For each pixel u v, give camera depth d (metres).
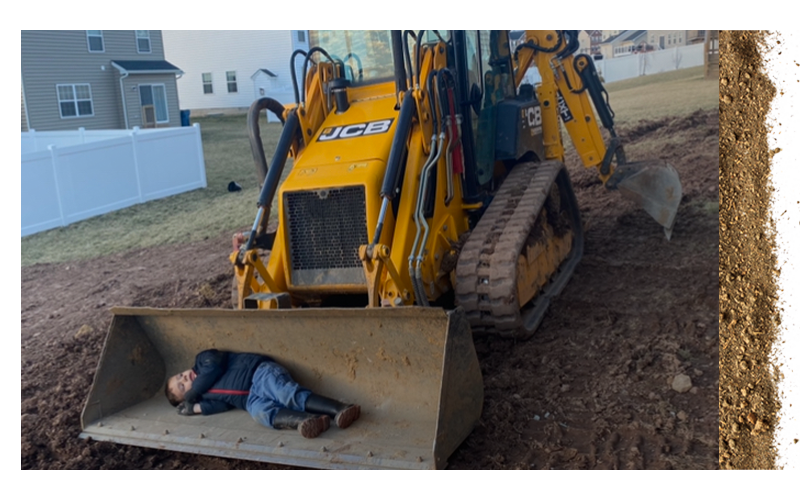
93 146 13.43
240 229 11.30
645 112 14.36
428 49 5.34
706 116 13.05
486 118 6.24
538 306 6.00
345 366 4.58
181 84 34.41
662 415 4.32
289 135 5.37
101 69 25.94
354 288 4.98
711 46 17.80
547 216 6.61
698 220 8.07
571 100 7.61
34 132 18.42
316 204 5.03
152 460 4.59
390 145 5.09
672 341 5.28
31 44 23.66
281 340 4.71
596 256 7.33
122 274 9.71
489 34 6.57
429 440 4.02
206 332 4.95
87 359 6.67
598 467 3.88
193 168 15.34
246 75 32.84
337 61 5.76
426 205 5.12
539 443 4.19
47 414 5.43
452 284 5.48
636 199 7.62
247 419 4.58
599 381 4.86
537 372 5.08
